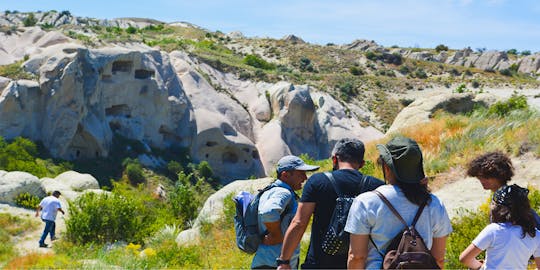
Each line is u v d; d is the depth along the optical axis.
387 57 101.81
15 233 18.72
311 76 84.00
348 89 80.06
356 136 63.72
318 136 62.56
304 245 8.78
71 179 29.12
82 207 17.45
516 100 19.41
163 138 51.75
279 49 99.88
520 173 10.65
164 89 51.78
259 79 65.81
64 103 43.06
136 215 18.39
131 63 49.44
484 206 8.22
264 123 60.38
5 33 52.44
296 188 5.01
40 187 23.33
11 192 22.27
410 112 23.27
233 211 12.84
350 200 3.99
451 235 7.76
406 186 3.68
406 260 3.45
